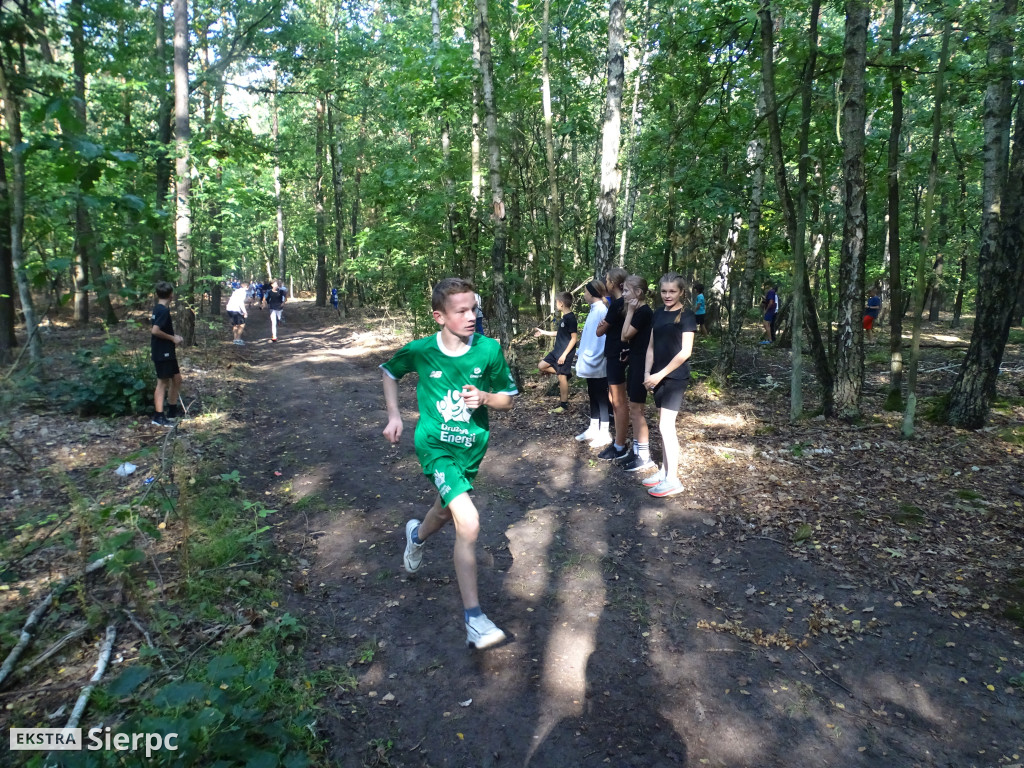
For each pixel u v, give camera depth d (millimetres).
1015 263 6141
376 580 3723
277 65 17234
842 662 2959
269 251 41000
